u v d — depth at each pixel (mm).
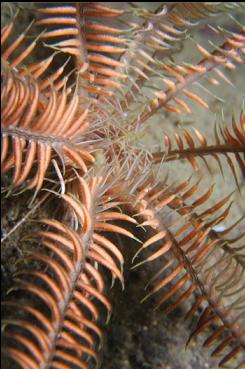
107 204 128
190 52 208
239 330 124
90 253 118
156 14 150
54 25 171
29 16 170
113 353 146
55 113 115
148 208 136
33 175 133
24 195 132
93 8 139
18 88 107
